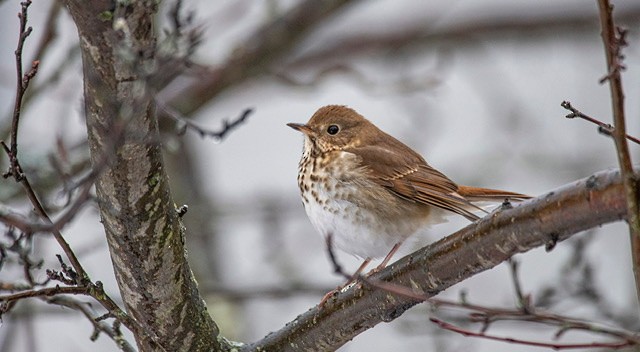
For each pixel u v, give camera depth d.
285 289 13.22
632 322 10.71
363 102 18.92
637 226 5.98
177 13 7.77
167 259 7.43
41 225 6.45
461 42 18.20
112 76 6.40
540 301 10.81
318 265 16.25
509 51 18.77
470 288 14.80
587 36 18.14
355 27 18.05
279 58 15.55
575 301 10.90
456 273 7.61
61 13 11.38
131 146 6.75
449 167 16.67
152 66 6.29
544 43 18.33
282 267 15.48
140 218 7.16
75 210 6.42
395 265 7.94
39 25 14.37
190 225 15.20
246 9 15.35
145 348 7.89
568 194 6.84
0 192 11.92
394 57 18.00
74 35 12.82
